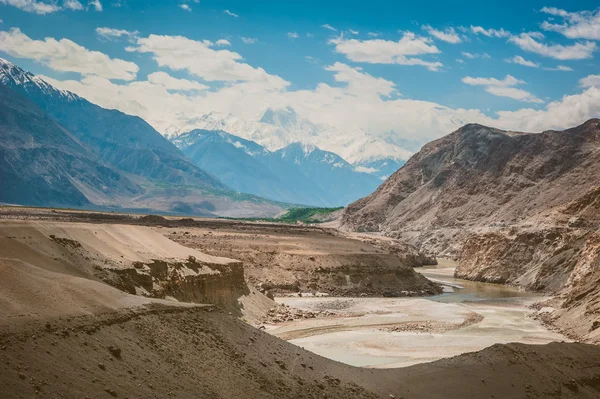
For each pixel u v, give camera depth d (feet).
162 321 148.87
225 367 146.20
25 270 145.89
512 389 181.57
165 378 130.00
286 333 282.97
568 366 201.36
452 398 173.17
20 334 117.29
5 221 203.82
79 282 151.53
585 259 378.32
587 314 306.55
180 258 281.13
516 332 304.09
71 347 122.21
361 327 307.58
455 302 422.41
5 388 103.91
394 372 188.24
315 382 159.22
